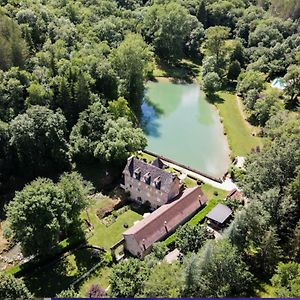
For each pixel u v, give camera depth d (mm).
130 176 95500
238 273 61125
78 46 129875
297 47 162125
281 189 76812
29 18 126688
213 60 159750
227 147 123250
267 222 68625
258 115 131375
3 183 97438
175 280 60000
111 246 83375
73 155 105500
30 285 74500
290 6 193875
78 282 75312
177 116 138250
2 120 100438
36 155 99875
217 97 150125
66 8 150750
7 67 110125
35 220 73625
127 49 130125
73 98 111250
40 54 116062
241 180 97438
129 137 104875
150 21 176375
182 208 89062
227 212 88062
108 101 119000
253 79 143500
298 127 100000
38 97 105188
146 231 81312
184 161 115750
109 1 175375
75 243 82250
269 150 85750
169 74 165875
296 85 134625
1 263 80062
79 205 82062
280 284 60469
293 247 67688
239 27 192250
